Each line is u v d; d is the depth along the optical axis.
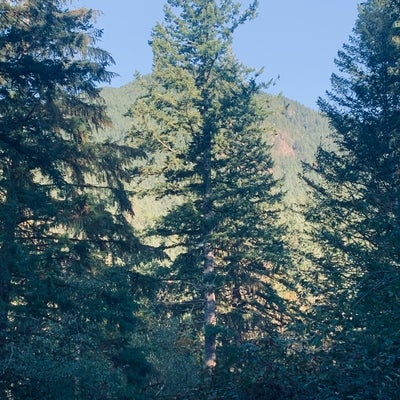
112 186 16.86
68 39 16.33
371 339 7.61
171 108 24.48
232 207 23.34
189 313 24.44
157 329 23.30
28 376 12.20
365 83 20.83
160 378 20.77
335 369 7.12
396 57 19.95
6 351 12.52
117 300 14.96
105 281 14.99
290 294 30.28
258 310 25.48
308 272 18.41
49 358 12.24
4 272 12.16
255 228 24.23
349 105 20.12
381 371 6.75
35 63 14.25
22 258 12.48
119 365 15.61
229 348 8.98
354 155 19.47
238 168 25.92
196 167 24.52
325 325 7.89
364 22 22.08
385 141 18.53
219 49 25.17
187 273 24.39
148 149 24.50
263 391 7.64
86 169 16.58
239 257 23.69
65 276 14.40
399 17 20.42
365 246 16.83
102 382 13.47
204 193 24.69
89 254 15.77
